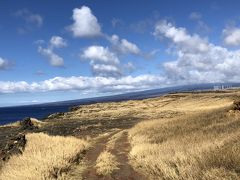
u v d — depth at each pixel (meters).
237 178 9.87
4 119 174.62
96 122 54.25
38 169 14.62
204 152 13.76
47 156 17.30
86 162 18.59
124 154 20.61
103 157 18.33
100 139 31.73
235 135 16.97
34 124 51.19
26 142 23.45
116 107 116.50
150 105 113.56
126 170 15.71
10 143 21.55
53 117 79.31
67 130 42.56
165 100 122.12
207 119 34.38
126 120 57.59
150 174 14.06
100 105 125.38
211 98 108.81
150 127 35.28
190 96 123.69
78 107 124.81
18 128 46.09
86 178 14.86
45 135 28.58
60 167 15.67
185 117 41.12
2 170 16.09
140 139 25.95
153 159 15.36
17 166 15.68
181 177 11.88
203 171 11.40
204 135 21.25
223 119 32.25
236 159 11.35
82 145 24.38
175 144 18.98
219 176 10.45
